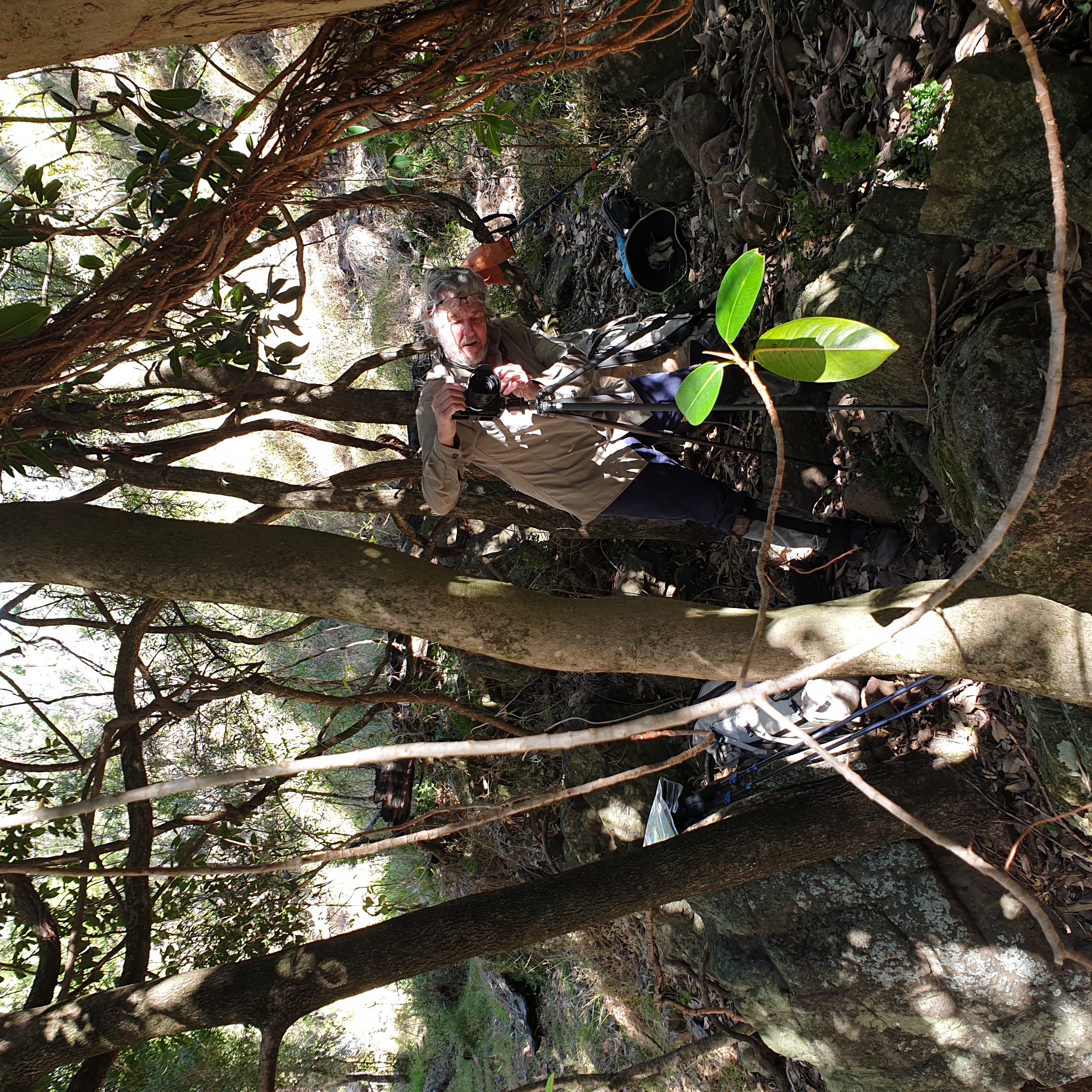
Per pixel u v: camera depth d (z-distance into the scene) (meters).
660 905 3.89
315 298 10.52
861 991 3.99
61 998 3.49
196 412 4.29
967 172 2.50
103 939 5.32
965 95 2.44
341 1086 9.20
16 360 2.12
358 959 3.35
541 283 7.08
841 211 3.87
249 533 2.34
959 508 3.05
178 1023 3.22
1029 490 0.96
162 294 2.20
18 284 4.30
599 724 5.47
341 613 2.31
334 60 2.02
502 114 2.93
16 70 1.44
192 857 4.12
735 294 1.12
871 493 3.67
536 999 7.61
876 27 3.68
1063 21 2.52
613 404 3.00
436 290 3.14
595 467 3.39
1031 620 2.24
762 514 3.60
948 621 2.27
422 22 1.93
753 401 3.32
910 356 3.01
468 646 2.32
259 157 2.10
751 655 1.11
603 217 6.09
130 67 6.35
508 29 2.02
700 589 5.07
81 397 3.51
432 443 3.23
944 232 2.61
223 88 8.71
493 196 7.79
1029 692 2.31
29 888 3.54
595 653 2.29
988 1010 3.76
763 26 4.46
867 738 3.96
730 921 4.34
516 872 6.62
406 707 7.16
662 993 4.70
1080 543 2.51
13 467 3.10
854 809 3.72
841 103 3.92
